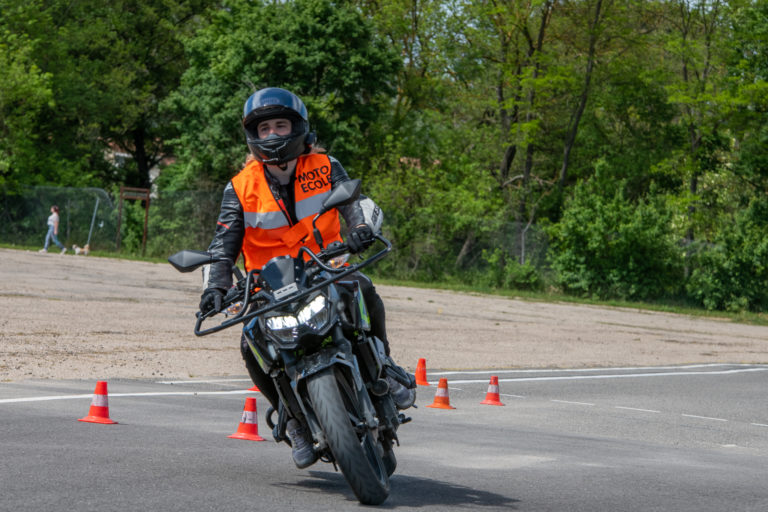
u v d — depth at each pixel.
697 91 84.06
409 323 39.91
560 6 85.94
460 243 78.00
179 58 107.38
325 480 10.32
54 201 77.88
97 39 98.50
